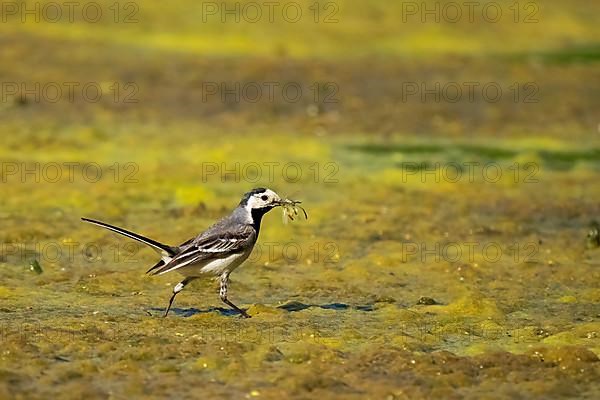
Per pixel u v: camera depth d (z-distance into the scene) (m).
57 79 26.67
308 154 22.41
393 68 29.30
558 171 21.77
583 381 10.68
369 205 18.91
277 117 25.22
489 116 25.83
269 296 14.06
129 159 21.34
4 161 20.67
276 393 10.13
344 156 22.36
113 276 14.47
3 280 14.27
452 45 32.16
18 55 28.23
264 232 17.16
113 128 23.66
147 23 31.52
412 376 10.66
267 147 22.75
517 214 18.83
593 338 12.14
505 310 13.55
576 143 24.06
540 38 33.88
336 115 25.52
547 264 15.84
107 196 18.94
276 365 10.92
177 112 25.17
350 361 11.05
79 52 28.89
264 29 31.80
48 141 22.17
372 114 25.67
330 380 10.45
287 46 30.70
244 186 19.98
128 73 27.48
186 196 19.11
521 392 10.35
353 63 29.58
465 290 14.43
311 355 11.16
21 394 9.87
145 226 17.25
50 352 11.05
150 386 10.26
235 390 10.20
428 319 12.98
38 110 24.48
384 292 14.36
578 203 19.53
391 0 34.59
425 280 15.00
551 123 25.50
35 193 18.84
